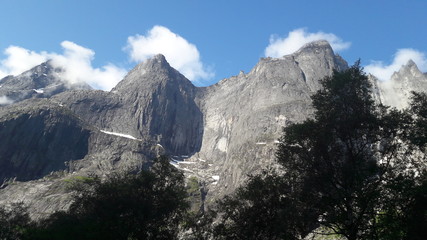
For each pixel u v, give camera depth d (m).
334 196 39.66
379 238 38.16
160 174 60.62
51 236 52.62
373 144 43.56
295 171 44.44
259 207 47.97
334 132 43.19
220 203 54.00
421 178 39.22
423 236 35.41
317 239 50.00
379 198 37.97
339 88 44.66
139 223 54.25
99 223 52.88
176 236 59.00
